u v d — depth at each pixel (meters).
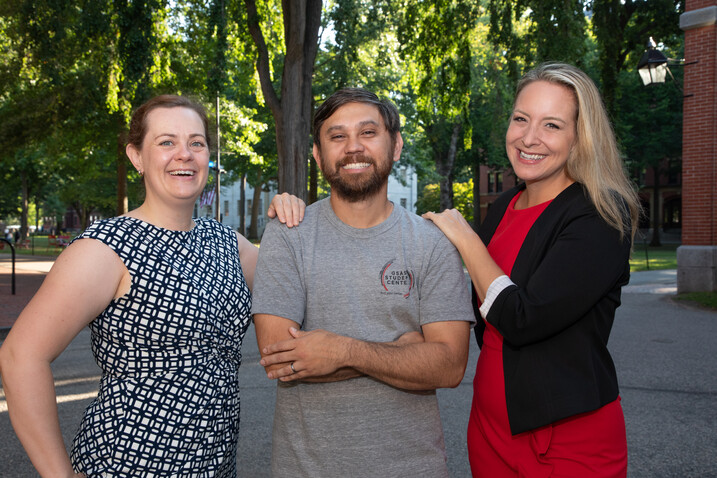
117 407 1.65
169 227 1.85
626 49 20.80
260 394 5.07
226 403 1.80
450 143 30.77
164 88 17.28
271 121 28.00
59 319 1.54
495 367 1.94
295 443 1.80
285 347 1.72
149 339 1.68
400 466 1.78
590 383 1.74
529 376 1.78
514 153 2.03
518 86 2.05
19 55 15.02
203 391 1.72
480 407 2.00
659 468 3.53
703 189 11.52
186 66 17.36
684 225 11.84
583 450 1.76
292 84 11.59
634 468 3.53
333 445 1.76
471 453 2.07
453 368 1.79
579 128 1.89
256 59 13.61
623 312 9.80
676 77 29.88
